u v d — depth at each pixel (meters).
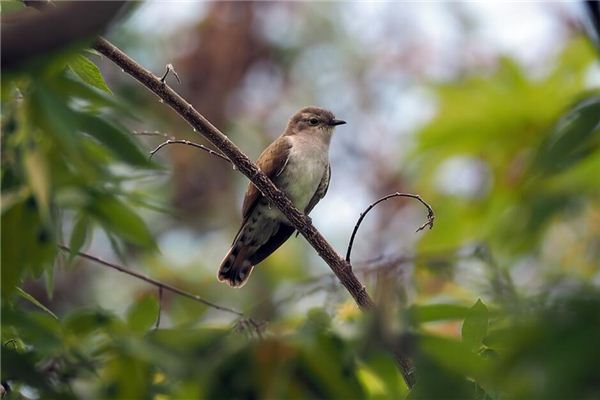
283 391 6.48
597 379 4.47
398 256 11.15
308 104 23.55
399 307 6.75
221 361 6.61
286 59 23.58
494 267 10.30
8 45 4.41
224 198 21.39
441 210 15.85
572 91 14.94
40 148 6.86
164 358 6.76
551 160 9.15
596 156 14.06
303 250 20.48
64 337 7.28
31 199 8.09
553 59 15.70
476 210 15.66
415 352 5.88
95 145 8.56
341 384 6.59
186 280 19.09
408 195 9.95
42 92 6.03
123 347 6.92
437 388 5.64
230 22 23.00
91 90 7.47
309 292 9.72
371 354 6.52
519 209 14.80
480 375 5.68
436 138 15.68
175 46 22.58
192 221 20.81
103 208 9.98
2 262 8.18
